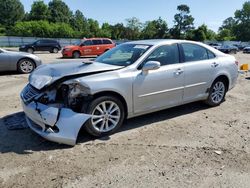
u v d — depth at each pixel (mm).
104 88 4012
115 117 4301
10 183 3025
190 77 5137
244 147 3977
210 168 3379
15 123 4750
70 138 3795
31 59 10664
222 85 5922
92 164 3436
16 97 6602
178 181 3092
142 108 4574
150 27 89562
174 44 5055
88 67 4277
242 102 6402
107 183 3041
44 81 4039
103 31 86562
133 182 3062
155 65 4336
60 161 3502
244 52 40344
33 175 3184
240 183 3066
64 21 98000
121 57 4816
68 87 3900
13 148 3836
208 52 5645
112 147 3908
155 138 4238
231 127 4758
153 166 3406
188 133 4457
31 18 94250
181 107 5844
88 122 4000
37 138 4160
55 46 29031
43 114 3764
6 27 79000
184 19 93062
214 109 5777
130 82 4297
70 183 3031
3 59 10062
